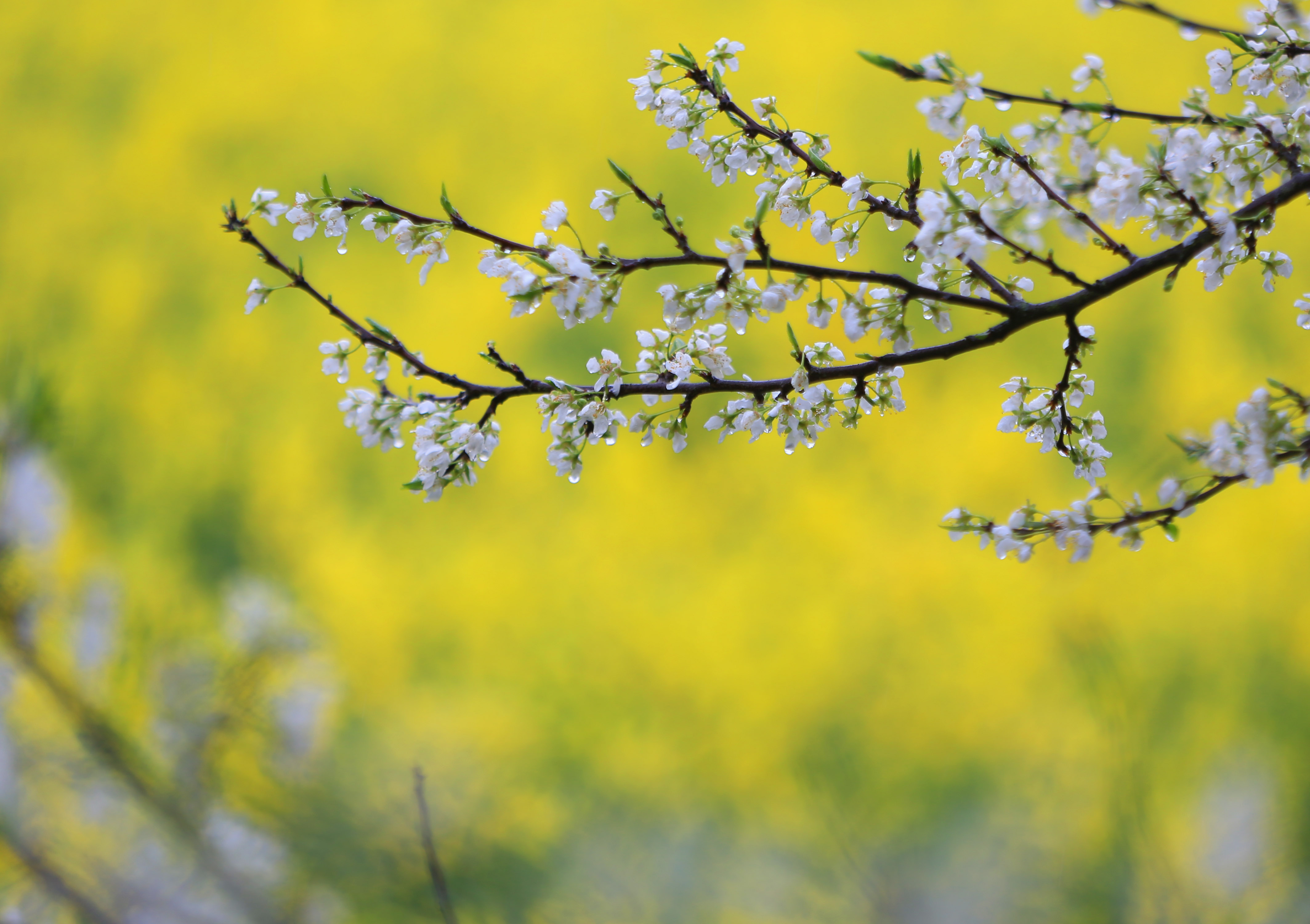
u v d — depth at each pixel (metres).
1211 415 10.09
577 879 3.66
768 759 8.62
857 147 12.21
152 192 14.23
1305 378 10.05
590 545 11.20
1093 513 3.20
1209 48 11.48
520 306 3.22
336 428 12.41
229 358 12.95
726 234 11.96
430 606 10.97
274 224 3.25
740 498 11.21
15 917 3.60
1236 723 6.06
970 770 7.58
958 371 11.05
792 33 13.00
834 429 11.28
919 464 10.88
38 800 3.64
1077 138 3.19
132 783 3.63
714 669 9.94
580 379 11.51
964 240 3.18
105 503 11.73
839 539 10.73
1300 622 8.27
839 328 8.34
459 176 13.35
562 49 13.70
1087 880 3.52
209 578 11.07
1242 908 3.48
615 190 12.68
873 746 8.34
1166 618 8.63
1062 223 3.19
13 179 14.59
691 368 3.26
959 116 3.19
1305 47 3.21
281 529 11.70
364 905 3.56
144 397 12.80
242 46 14.75
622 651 10.30
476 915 3.56
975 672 8.77
